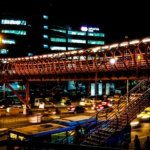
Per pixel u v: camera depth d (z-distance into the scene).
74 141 20.22
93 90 89.75
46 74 43.53
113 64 32.19
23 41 105.88
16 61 51.22
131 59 33.19
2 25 102.94
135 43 29.09
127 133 21.11
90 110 50.72
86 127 21.92
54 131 20.00
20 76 51.44
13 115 45.31
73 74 39.31
